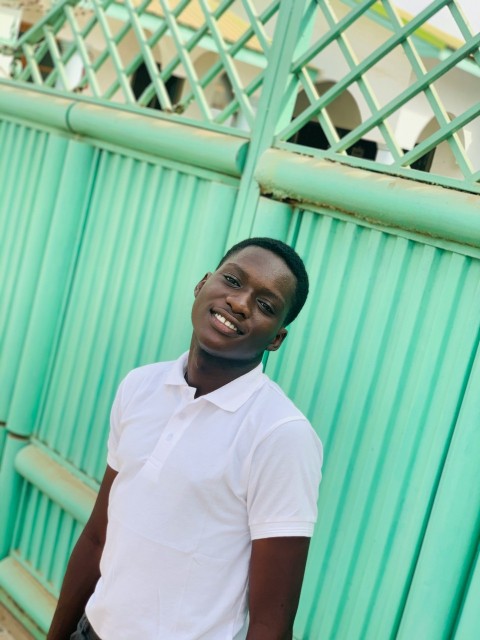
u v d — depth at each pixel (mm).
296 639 2131
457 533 1772
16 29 3293
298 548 1447
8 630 2984
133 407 1663
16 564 3105
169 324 2576
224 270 1585
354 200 1991
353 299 2051
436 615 1809
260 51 5336
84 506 2725
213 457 1492
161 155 2598
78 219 2926
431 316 1887
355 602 1997
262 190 2275
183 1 2656
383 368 1979
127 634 1559
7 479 3088
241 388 1538
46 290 2949
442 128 1906
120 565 1570
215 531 1505
